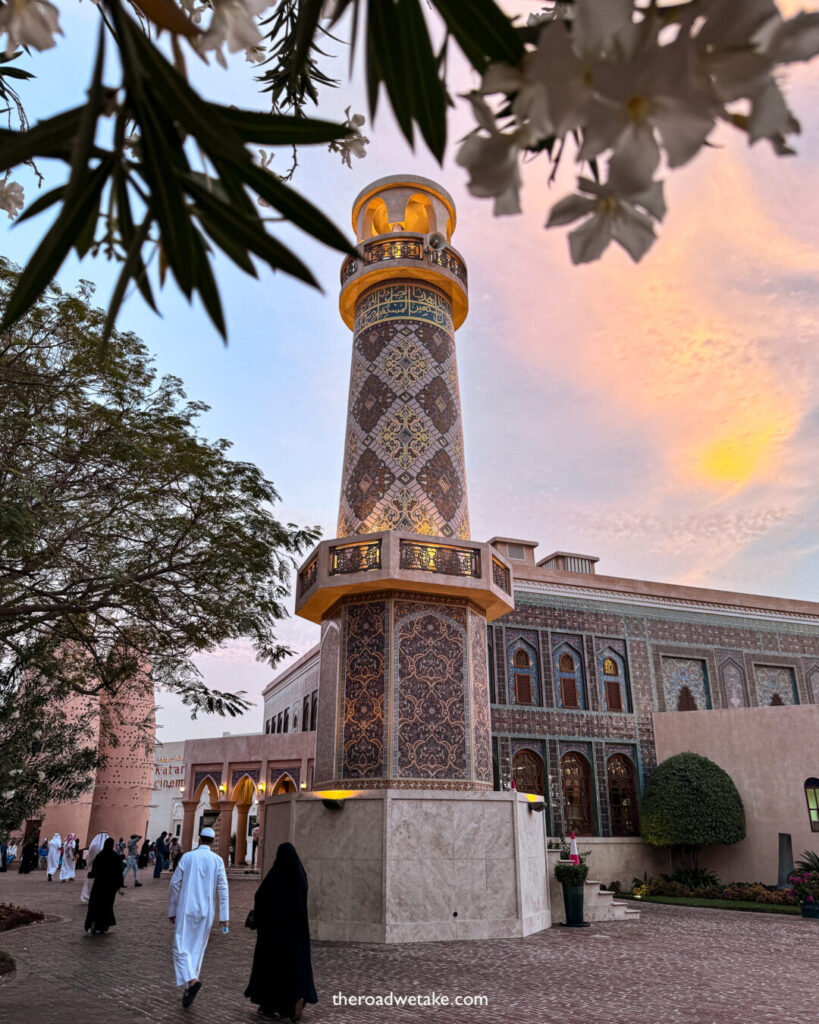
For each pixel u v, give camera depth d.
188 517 9.05
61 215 0.92
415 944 9.05
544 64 0.60
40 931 10.54
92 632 9.11
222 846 23.34
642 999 6.55
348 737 10.59
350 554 11.05
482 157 0.66
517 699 17.78
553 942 9.55
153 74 0.87
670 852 17.75
